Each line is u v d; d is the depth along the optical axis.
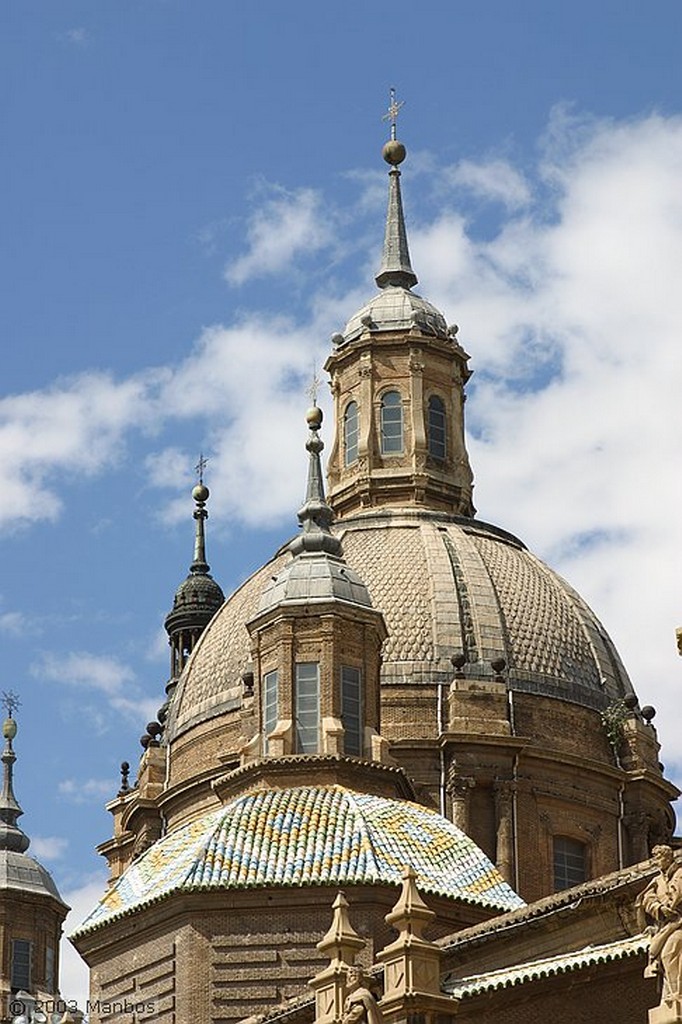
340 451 117.19
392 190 123.88
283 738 89.94
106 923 86.44
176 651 135.75
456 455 116.56
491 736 103.44
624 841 106.06
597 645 110.81
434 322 118.31
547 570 113.62
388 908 82.25
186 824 93.81
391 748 103.50
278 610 91.81
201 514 140.12
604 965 63.47
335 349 118.56
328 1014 67.44
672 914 54.84
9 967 117.31
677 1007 54.00
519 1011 65.31
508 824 102.81
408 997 65.00
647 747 108.06
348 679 91.56
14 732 124.56
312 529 95.44
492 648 106.50
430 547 110.12
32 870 120.25
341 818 85.56
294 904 82.81
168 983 83.81
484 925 69.81
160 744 115.31
